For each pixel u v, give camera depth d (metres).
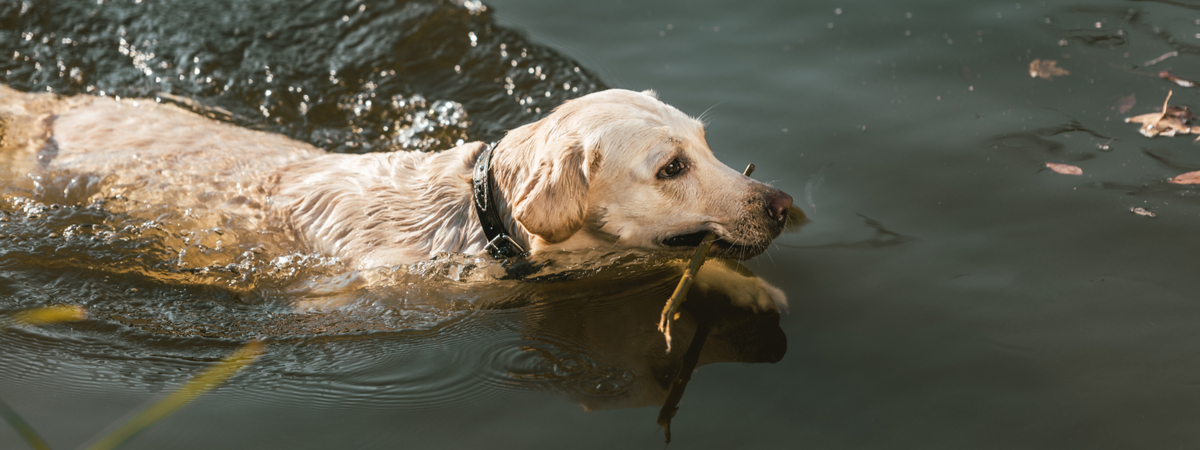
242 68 5.75
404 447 2.74
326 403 2.99
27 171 4.34
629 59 5.81
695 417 2.81
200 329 3.51
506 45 6.06
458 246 3.80
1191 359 2.87
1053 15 5.73
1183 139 4.29
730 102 5.19
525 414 2.87
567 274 3.83
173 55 5.81
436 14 6.38
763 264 3.82
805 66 5.51
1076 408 2.71
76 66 5.67
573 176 3.47
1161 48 5.18
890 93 5.11
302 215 4.04
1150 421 2.63
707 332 3.33
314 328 3.51
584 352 3.24
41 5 6.11
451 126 5.30
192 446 2.76
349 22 6.27
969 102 4.90
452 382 3.09
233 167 4.34
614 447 2.68
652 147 3.50
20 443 2.75
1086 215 3.80
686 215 3.60
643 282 3.76
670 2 6.59
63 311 3.54
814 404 2.84
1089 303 3.23
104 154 4.39
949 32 5.69
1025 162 4.28
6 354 3.29
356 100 5.57
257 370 3.20
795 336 3.25
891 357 3.05
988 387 2.85
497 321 3.50
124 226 4.04
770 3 6.39
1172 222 3.66
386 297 3.67
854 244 3.85
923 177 4.29
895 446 2.62
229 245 3.96
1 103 4.75
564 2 6.68
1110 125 4.50
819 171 4.46
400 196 3.97
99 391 3.07
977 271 3.53
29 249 3.90
